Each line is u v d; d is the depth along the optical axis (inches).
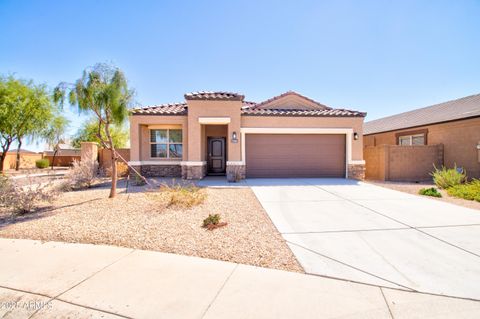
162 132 632.4
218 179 580.1
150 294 131.1
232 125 559.8
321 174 598.9
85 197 373.4
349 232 229.9
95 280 144.6
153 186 478.0
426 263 168.9
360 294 132.6
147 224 244.4
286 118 582.2
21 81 878.4
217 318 112.6
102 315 114.7
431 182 571.5
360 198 377.4
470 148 562.3
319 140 597.9
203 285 140.0
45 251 184.7
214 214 269.3
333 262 170.4
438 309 120.3
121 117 341.1
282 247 195.0
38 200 303.6
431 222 259.8
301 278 149.0
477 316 115.5
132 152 592.1
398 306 122.4
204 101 558.3
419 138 708.0
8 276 148.6
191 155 564.4
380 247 196.1
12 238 210.4
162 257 175.6
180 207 311.0
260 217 275.4
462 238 214.4
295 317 113.5
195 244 198.1
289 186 478.9
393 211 303.4
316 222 259.4
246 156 587.5
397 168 598.9
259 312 116.8
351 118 593.0
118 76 332.5
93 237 211.2
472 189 396.5
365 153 666.8
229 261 170.9
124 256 176.9
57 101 329.4
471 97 724.7
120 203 330.0
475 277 150.5
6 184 292.4
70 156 1349.7
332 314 115.8
